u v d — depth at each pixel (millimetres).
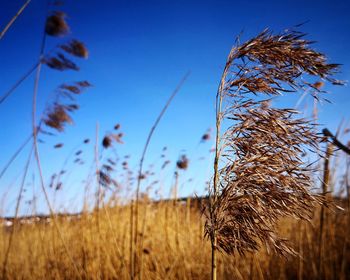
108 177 2900
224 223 1356
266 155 1370
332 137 1332
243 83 1399
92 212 4105
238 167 1375
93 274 3625
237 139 1406
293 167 1338
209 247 4125
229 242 1358
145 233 4211
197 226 4324
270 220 1344
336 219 3818
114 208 4586
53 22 1898
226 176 1384
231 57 1416
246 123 1391
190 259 4066
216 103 1416
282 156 1364
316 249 3883
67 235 4160
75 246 4074
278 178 1333
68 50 1920
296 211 1337
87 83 2105
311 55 1329
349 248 3828
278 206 1334
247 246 1353
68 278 3785
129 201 4730
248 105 1408
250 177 1351
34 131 2221
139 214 4320
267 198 1329
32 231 4820
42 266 4398
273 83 1382
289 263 3855
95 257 3852
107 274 3584
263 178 1347
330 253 3613
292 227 4195
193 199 4465
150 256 3996
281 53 1348
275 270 3654
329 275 3609
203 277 3832
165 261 4047
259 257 3205
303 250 3951
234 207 1341
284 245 1323
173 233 4453
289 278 3768
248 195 1335
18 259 4695
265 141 1386
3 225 4910
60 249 4004
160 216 4672
